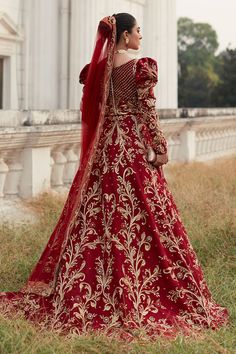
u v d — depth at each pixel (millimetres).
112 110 4848
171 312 4637
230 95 52469
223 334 4477
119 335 4336
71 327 4418
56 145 9680
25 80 18078
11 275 5812
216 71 86188
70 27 18766
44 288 4754
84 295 4555
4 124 8430
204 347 4156
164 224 4777
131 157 4789
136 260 4656
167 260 4715
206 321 4633
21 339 4047
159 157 4816
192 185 11070
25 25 17953
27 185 9055
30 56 18125
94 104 4918
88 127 4965
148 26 22250
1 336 4098
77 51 18609
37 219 8289
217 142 19266
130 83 4789
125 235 4668
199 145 17547
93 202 4777
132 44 4918
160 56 22391
